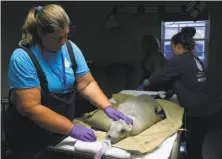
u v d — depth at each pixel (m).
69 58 1.21
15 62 1.06
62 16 1.03
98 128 1.39
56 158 1.21
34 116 1.06
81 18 4.23
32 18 1.08
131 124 1.25
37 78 1.08
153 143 1.15
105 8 4.14
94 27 4.23
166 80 1.97
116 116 1.28
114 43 4.20
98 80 4.19
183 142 1.86
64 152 1.16
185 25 3.78
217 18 3.67
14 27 3.82
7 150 1.34
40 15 1.03
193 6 2.83
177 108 1.67
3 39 3.77
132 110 1.38
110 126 1.22
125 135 1.20
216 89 3.79
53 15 1.01
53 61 1.14
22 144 1.21
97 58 4.28
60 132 1.12
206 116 1.95
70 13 4.23
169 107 1.65
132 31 4.08
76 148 1.11
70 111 1.27
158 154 1.09
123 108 1.43
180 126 1.39
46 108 1.09
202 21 3.71
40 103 1.11
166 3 3.83
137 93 2.22
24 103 1.06
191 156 2.06
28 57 1.07
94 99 1.33
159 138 1.21
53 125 1.08
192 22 3.73
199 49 3.81
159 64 3.34
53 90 1.15
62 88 1.18
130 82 4.12
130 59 4.16
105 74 4.20
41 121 1.07
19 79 1.05
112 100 1.88
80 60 1.29
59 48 1.12
